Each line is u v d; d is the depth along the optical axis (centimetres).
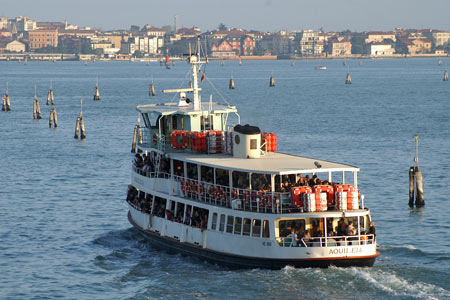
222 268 9738
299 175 10025
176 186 10812
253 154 10344
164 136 11356
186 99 12356
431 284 8819
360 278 8844
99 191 16562
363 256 9069
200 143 10831
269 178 9800
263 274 9112
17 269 10469
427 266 9781
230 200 9781
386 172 18212
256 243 9238
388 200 14888
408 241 11562
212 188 10069
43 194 16225
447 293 8500
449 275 9206
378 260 10075
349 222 9325
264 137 10794
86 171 19400
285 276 8938
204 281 9219
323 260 9000
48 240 12125
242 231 9431
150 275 9794
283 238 9094
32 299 9200
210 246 9919
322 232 9131
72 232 12662
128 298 8962
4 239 12206
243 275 9200
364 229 9350
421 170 18475
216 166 9856
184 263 10175
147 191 11456
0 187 17100
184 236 10362
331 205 9269
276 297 8500
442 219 13112
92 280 9825
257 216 9231
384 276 9056
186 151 11200
